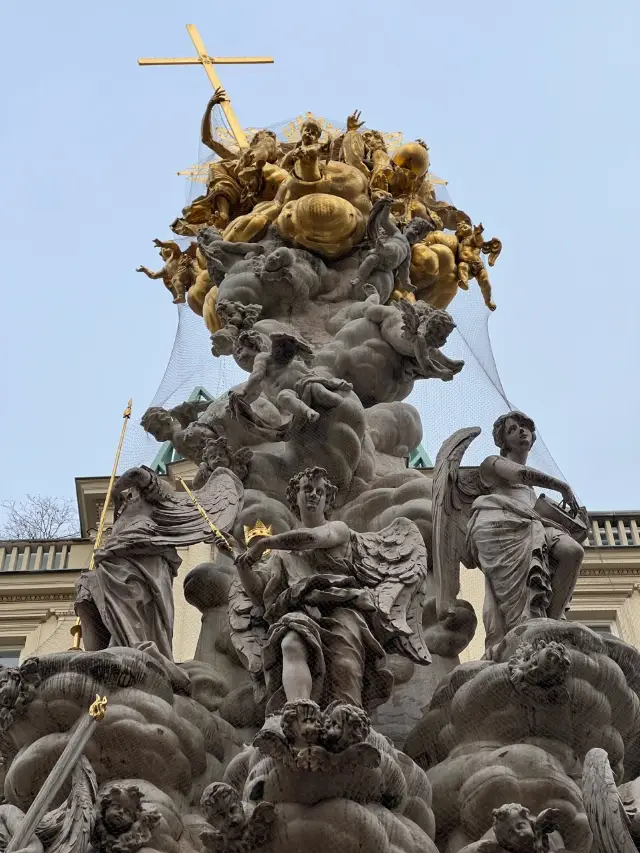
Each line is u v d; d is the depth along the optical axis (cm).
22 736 940
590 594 1628
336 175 1465
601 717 934
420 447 1447
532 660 920
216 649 1084
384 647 962
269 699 909
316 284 1397
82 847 822
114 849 841
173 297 1549
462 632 1077
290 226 1419
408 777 881
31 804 898
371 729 878
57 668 944
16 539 1869
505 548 1020
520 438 1084
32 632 1666
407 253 1416
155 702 948
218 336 1313
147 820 858
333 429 1180
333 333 1355
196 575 1127
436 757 959
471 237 1509
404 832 841
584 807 855
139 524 1055
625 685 945
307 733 812
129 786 872
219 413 1241
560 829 886
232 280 1391
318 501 997
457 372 1255
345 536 980
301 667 885
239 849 810
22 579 1711
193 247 1544
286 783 820
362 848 818
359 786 828
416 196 1524
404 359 1301
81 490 1842
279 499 1178
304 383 1185
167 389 1421
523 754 907
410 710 1029
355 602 934
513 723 930
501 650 962
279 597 941
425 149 1523
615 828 785
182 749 948
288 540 963
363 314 1340
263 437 1168
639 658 966
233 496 1098
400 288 1427
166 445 1524
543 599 994
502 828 818
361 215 1446
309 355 1227
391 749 880
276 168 1509
